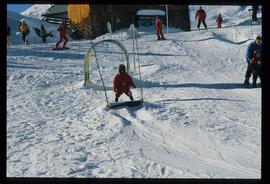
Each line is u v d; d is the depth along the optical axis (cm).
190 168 641
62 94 1342
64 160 691
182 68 1788
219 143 785
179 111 1041
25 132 889
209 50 2292
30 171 633
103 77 1612
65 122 982
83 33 3161
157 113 1020
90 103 1201
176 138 830
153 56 2108
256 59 1370
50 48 2386
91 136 852
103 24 3175
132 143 795
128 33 2816
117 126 923
